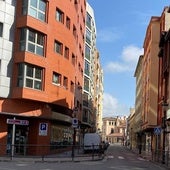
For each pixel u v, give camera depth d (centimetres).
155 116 6762
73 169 2341
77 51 5509
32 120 3859
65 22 4391
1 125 3497
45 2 3912
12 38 3594
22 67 3588
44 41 3872
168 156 3356
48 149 3978
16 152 3653
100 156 4116
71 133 5566
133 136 12769
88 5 8062
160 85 6047
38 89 3762
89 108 8100
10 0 3594
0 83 3456
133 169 2677
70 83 4597
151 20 7006
